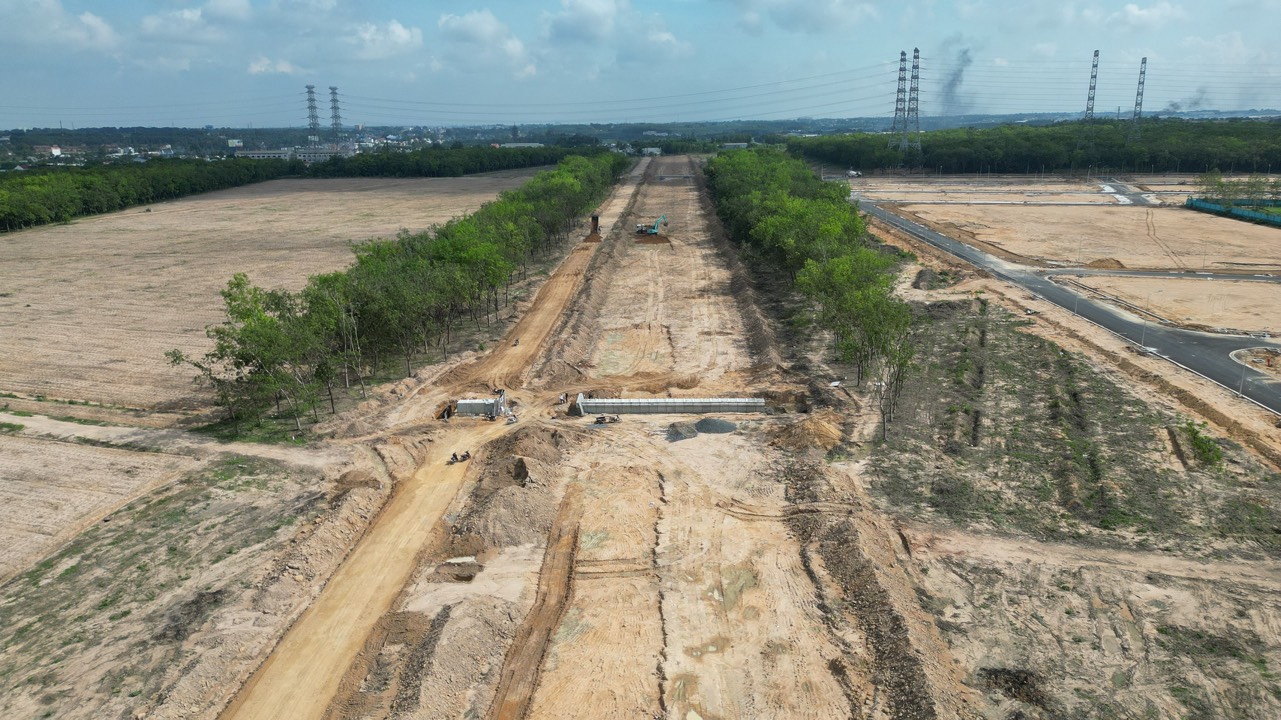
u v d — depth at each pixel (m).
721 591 35.72
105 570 37.72
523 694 29.78
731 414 56.09
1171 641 31.36
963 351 67.00
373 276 67.56
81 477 47.69
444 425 55.06
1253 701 28.09
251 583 36.31
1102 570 35.91
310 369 59.09
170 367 69.56
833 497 42.62
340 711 28.89
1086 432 50.47
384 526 41.84
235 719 28.73
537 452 48.47
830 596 34.84
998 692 28.97
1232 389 56.88
